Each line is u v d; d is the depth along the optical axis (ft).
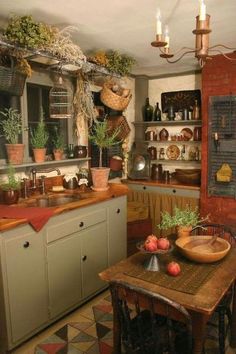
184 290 5.20
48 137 10.33
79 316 8.57
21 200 8.98
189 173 12.95
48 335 7.75
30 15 7.50
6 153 9.01
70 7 7.09
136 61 12.07
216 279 5.58
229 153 11.48
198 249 6.68
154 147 14.64
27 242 7.23
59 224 8.07
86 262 9.07
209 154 11.91
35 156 9.43
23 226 7.11
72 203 8.56
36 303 7.59
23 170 9.62
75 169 11.50
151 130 14.65
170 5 6.99
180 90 13.88
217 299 4.91
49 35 7.82
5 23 8.05
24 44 7.59
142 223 12.58
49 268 7.88
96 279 9.52
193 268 6.03
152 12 7.39
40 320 7.74
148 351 4.91
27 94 9.75
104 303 9.26
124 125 12.92
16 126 8.84
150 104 14.73
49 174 10.41
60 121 10.96
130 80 14.07
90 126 11.59
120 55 10.96
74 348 7.25
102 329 7.95
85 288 9.10
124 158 14.03
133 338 5.19
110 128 12.40
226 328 7.23
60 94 9.58
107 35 9.07
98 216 9.41
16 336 7.14
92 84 11.35
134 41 9.66
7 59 8.03
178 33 8.94
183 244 6.73
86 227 8.98
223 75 11.28
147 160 14.15
